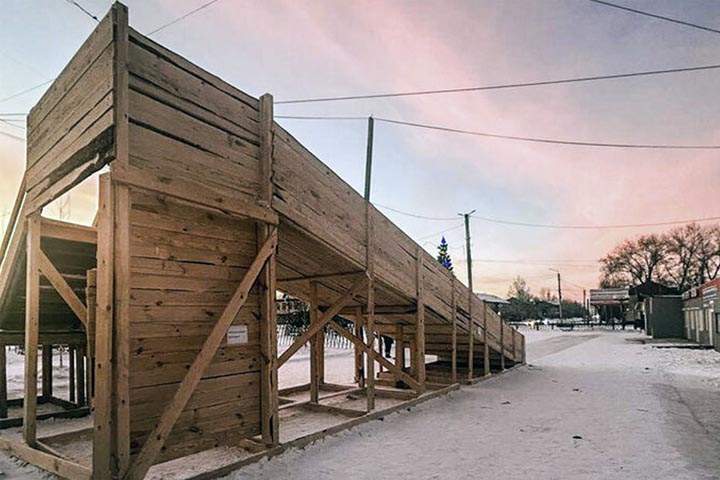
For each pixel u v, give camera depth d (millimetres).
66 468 3486
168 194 3414
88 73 3551
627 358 13469
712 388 7922
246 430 4078
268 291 4324
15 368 11344
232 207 3959
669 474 3629
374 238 6219
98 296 3035
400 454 4258
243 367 4113
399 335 9125
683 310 23328
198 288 3750
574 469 3779
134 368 3217
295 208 4750
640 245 48750
